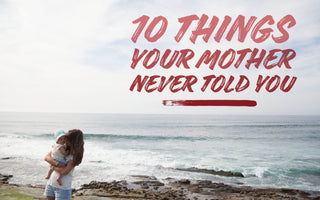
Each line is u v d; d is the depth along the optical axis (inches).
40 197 239.0
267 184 427.2
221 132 1611.7
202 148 847.1
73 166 131.3
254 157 681.0
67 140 130.4
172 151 762.2
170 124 2522.1
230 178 458.0
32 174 433.1
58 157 130.4
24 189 270.2
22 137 1054.4
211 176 466.3
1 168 471.8
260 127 2134.6
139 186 376.8
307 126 2271.2
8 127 1796.3
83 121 2997.0
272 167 549.6
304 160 643.5
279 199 328.8
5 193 246.7
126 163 553.9
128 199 295.3
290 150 829.2
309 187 412.8
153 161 585.6
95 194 308.5
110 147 828.6
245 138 1235.9
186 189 370.3
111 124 2402.8
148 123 2669.8
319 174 495.2
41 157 589.0
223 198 325.1
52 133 1270.9
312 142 1078.4
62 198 129.3
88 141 1005.2
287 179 459.8
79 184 380.8
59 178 128.6
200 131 1683.1
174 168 518.3
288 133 1545.3
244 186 398.0
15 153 643.5
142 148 816.3
